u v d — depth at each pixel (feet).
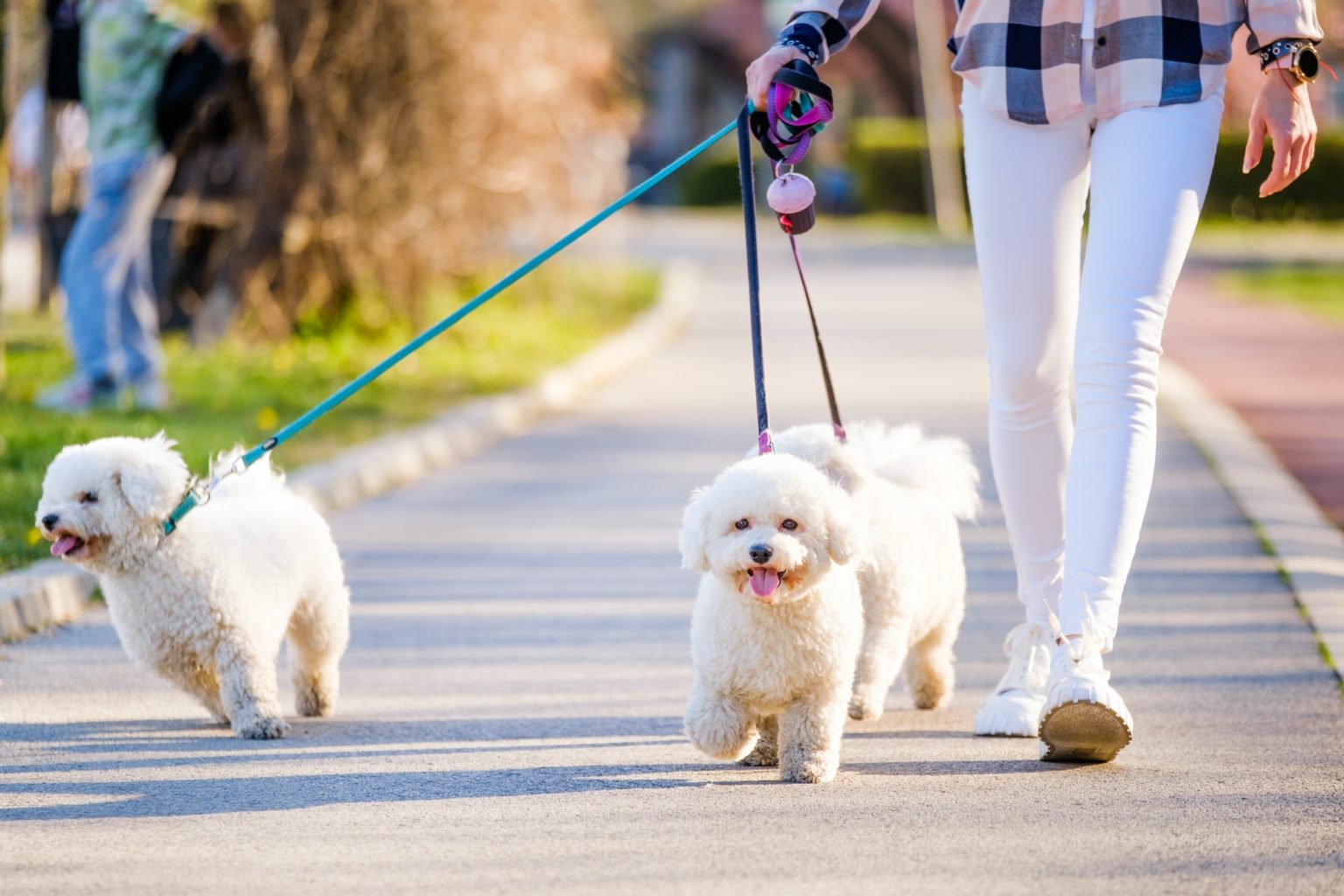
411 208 60.49
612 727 20.58
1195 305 93.09
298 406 45.93
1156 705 21.20
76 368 44.27
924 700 21.90
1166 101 18.11
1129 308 18.06
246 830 16.19
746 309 89.61
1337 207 165.99
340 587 21.63
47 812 16.79
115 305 43.04
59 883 14.61
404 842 15.84
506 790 17.67
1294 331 78.89
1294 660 23.54
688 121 236.22
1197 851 15.38
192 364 50.78
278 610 20.49
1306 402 53.52
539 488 39.99
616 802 17.19
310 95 57.00
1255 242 147.74
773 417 50.90
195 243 57.93
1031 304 19.13
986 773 18.22
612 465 43.29
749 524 17.21
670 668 23.76
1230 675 22.74
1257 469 40.22
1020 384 19.44
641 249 132.16
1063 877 14.73
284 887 14.53
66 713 21.09
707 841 15.84
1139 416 18.08
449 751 19.40
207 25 55.52
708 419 51.26
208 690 20.72
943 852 15.42
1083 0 18.44
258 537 20.67
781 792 17.57
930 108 172.65
